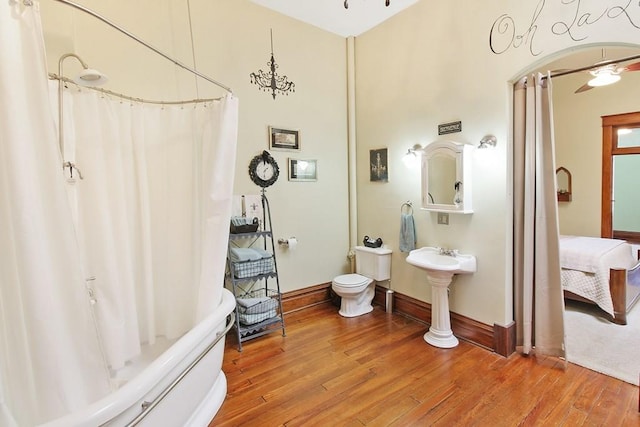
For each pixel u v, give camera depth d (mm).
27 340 1256
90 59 2514
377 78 3742
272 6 3365
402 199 3551
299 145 3693
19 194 1214
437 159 3035
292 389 2283
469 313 2934
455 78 2924
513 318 2738
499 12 2574
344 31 3881
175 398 1632
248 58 3295
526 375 2381
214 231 2254
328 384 2332
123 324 2283
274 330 3209
